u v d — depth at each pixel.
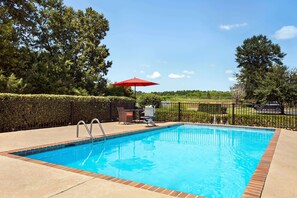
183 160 7.27
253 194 3.68
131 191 3.66
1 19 17.66
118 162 6.94
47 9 22.08
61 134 9.56
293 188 4.06
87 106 14.37
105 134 9.69
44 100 12.01
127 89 25.50
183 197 3.45
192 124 14.71
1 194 3.52
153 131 12.18
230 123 14.55
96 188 3.78
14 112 10.64
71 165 6.53
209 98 47.78
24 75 18.64
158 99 19.05
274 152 6.78
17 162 5.21
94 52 23.69
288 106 16.77
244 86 49.47
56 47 22.52
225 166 6.66
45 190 3.68
